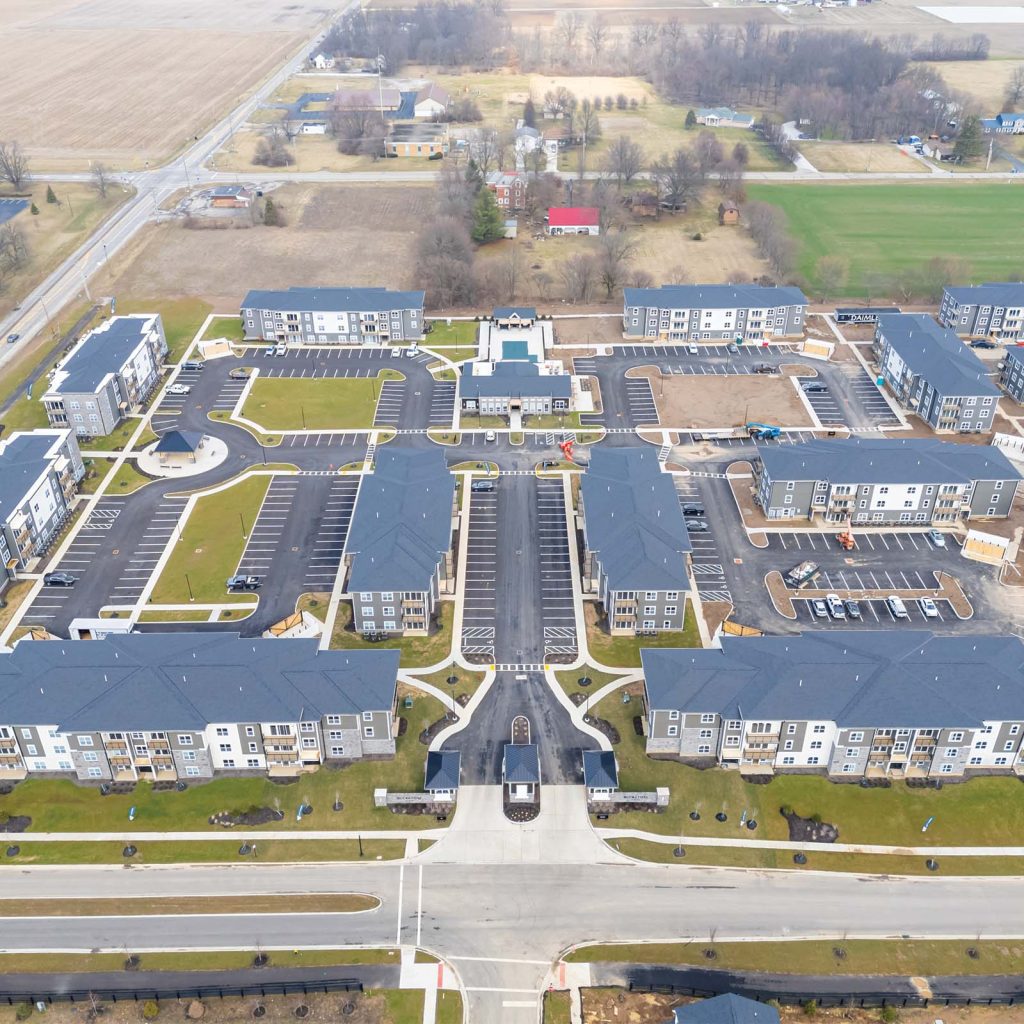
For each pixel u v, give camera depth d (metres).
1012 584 175.00
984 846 130.50
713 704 137.12
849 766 138.88
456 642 163.12
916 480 185.88
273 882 126.44
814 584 174.88
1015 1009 111.81
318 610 170.38
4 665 140.88
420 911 122.75
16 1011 111.75
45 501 187.12
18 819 134.50
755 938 119.44
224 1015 111.50
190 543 187.25
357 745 141.75
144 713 134.75
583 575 178.12
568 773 140.50
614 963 116.62
